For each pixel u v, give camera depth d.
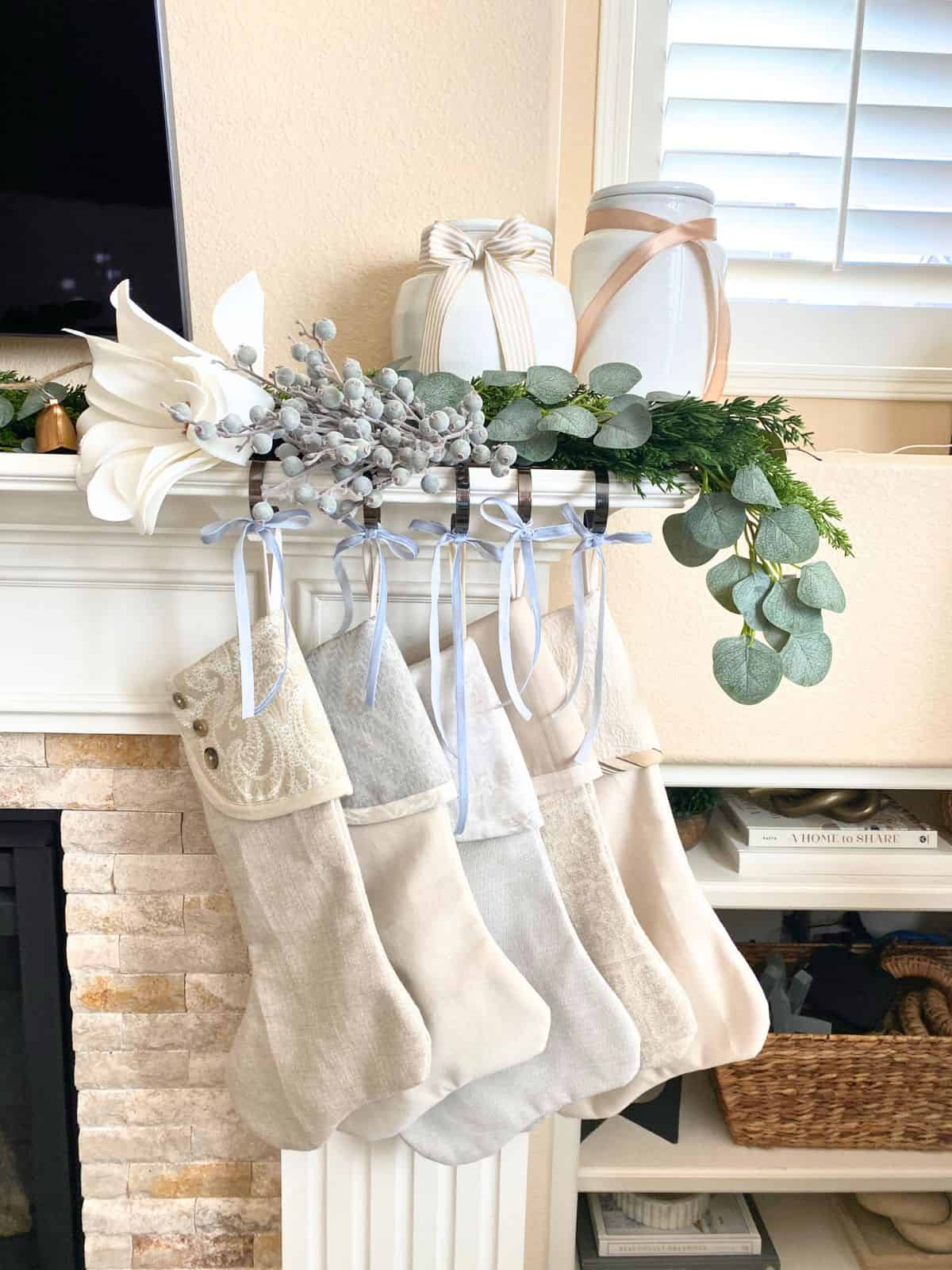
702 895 0.98
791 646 0.84
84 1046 1.06
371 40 1.00
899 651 1.16
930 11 1.31
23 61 0.92
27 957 1.05
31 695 0.95
